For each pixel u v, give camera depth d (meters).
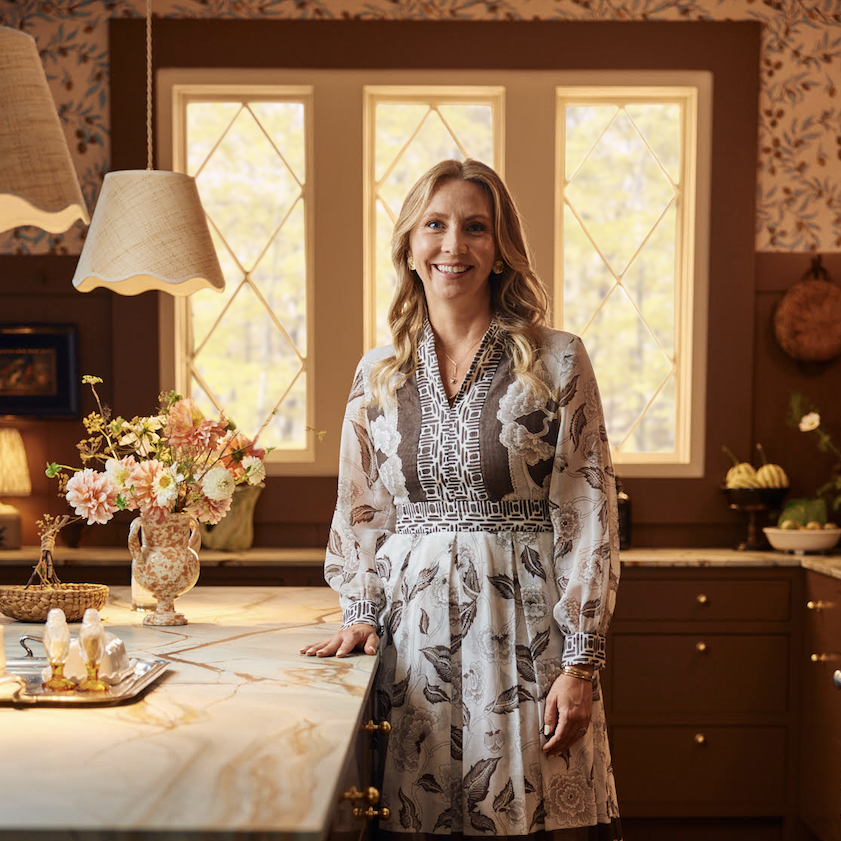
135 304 3.59
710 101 3.62
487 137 3.69
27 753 1.09
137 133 3.60
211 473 1.92
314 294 3.61
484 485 1.73
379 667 1.75
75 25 3.62
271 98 3.67
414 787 1.67
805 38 3.64
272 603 2.17
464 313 1.82
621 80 3.60
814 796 3.16
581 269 3.72
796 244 3.67
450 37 3.57
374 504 1.89
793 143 3.65
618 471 3.68
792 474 3.67
